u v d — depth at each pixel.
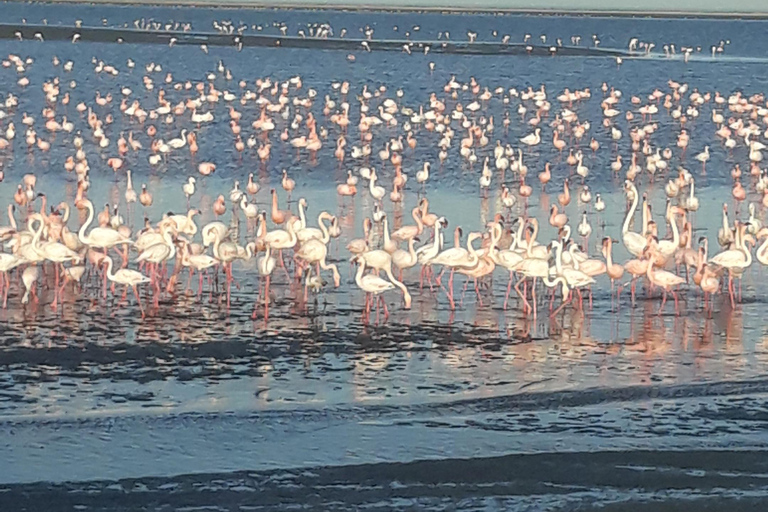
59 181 28.39
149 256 17.77
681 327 16.95
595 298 18.47
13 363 14.77
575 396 13.96
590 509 11.32
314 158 32.62
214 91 44.66
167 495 11.42
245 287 18.75
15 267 19.00
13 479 11.62
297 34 96.00
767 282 19.73
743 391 14.28
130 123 39.66
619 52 85.56
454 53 76.44
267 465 12.08
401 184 26.05
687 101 51.03
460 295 18.45
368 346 15.80
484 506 11.37
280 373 14.68
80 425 12.86
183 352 15.38
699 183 30.58
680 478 11.91
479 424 13.14
